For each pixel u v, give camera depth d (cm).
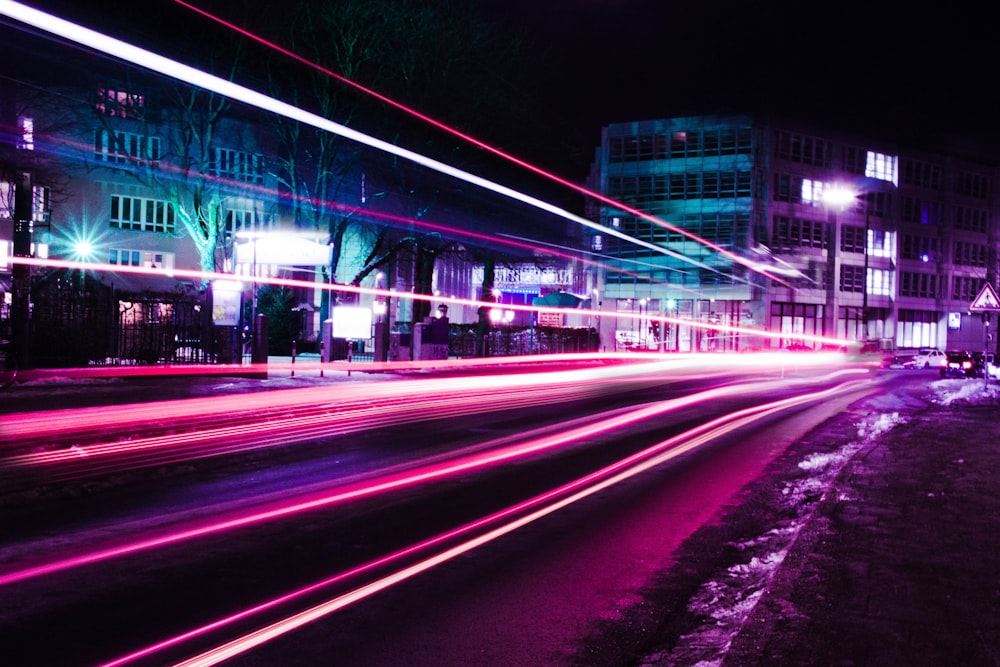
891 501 789
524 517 794
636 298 6912
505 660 444
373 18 3319
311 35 3356
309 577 588
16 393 1758
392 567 617
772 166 6762
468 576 596
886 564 564
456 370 3139
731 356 5997
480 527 751
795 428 1562
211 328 2552
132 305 2453
